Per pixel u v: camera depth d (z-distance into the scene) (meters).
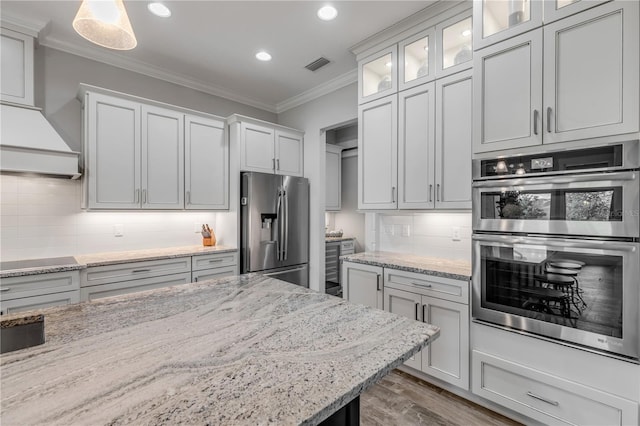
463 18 2.14
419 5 2.20
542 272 1.66
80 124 2.75
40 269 2.11
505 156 1.79
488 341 1.88
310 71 3.22
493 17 1.88
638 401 1.39
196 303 1.33
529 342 1.71
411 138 2.43
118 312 1.21
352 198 5.41
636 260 1.38
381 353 0.88
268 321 1.12
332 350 0.90
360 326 1.08
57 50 2.64
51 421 0.59
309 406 0.64
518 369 1.74
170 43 2.68
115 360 0.83
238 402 0.65
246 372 0.77
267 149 3.57
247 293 1.49
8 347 1.03
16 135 2.18
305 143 3.90
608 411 1.46
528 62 1.72
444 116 2.24
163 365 0.81
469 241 2.50
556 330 1.61
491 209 1.86
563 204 1.59
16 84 2.29
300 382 0.73
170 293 1.48
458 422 1.83
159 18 2.33
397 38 2.51
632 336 1.40
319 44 2.70
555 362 1.63
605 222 1.46
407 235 2.90
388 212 2.72
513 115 1.77
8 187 2.43
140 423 0.58
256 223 3.33
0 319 1.04
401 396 2.10
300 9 2.23
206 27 2.45
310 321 1.12
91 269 2.38
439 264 2.38
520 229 1.73
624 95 1.42
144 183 2.83
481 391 1.90
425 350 2.18
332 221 5.70
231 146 3.43
